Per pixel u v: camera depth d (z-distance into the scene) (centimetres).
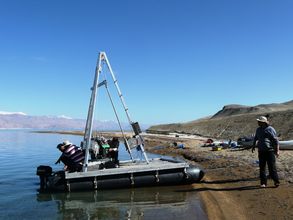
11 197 1576
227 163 2195
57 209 1358
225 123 8525
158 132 10119
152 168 1628
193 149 3553
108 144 1908
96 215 1263
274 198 1268
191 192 1515
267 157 1401
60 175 1600
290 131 5434
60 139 8719
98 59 1730
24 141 7606
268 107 16088
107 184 1595
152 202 1391
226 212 1181
